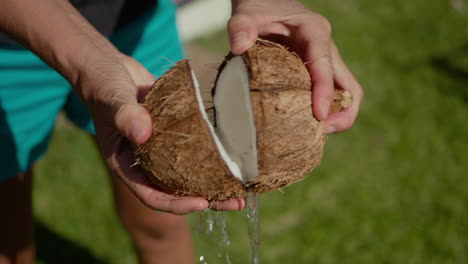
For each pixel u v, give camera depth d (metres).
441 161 1.07
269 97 0.59
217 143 0.59
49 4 0.62
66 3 0.64
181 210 0.58
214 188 0.59
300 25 0.65
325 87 0.61
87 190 0.99
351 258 0.88
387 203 0.96
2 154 0.74
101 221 0.94
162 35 0.77
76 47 0.61
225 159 0.58
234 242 0.89
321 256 0.88
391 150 1.09
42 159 1.06
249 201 0.64
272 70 0.60
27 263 0.81
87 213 0.95
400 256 0.88
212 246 0.89
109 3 0.72
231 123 0.61
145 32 0.75
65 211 0.95
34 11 0.62
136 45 0.75
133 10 0.74
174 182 0.58
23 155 0.75
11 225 0.77
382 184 1.00
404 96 1.29
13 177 0.75
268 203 0.95
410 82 1.35
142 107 0.57
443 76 1.39
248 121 0.60
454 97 1.29
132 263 0.89
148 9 0.75
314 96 0.61
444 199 0.97
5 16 0.62
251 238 0.64
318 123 0.61
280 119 0.59
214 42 1.49
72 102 0.76
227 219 0.92
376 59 1.45
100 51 0.61
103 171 1.04
